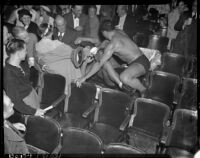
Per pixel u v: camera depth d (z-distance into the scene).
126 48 3.37
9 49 2.33
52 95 2.99
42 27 3.24
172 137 2.41
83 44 3.66
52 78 2.95
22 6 3.46
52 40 3.20
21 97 2.41
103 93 2.71
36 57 3.13
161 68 3.68
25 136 2.38
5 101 2.18
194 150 2.33
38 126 2.32
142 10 4.25
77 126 2.71
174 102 2.96
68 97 2.90
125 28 4.15
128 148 1.98
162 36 4.03
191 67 3.42
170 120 2.93
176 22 4.09
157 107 2.52
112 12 4.14
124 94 2.65
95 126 2.72
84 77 3.20
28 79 2.83
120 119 2.69
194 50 3.52
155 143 2.53
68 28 3.53
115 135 2.59
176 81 3.07
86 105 2.85
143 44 4.11
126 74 3.33
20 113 2.49
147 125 2.60
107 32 3.35
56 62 3.13
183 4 3.98
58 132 2.22
